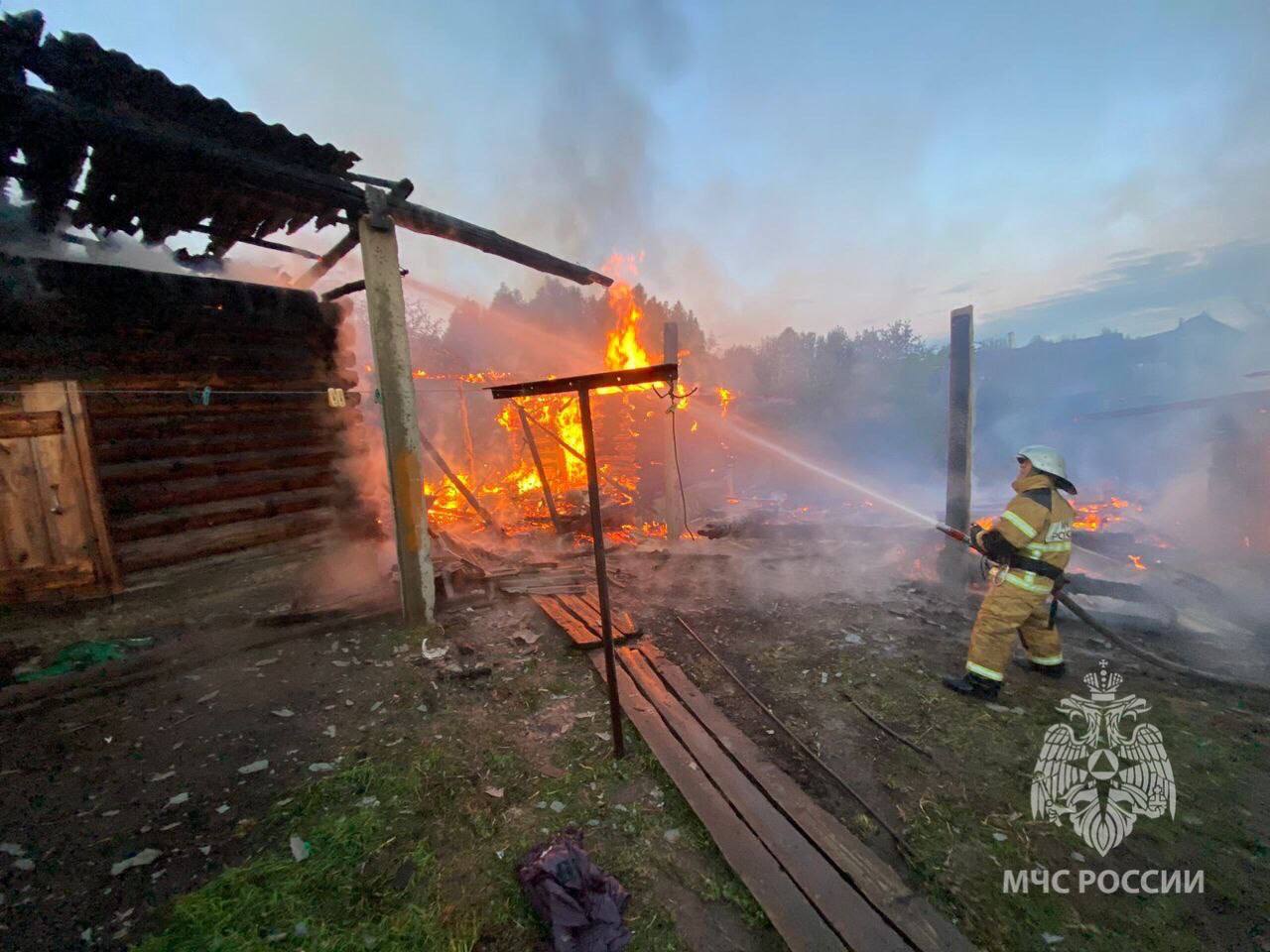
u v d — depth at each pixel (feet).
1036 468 13.23
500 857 8.61
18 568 14.62
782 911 7.50
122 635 15.80
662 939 7.35
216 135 13.16
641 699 13.05
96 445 15.69
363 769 10.44
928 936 7.14
